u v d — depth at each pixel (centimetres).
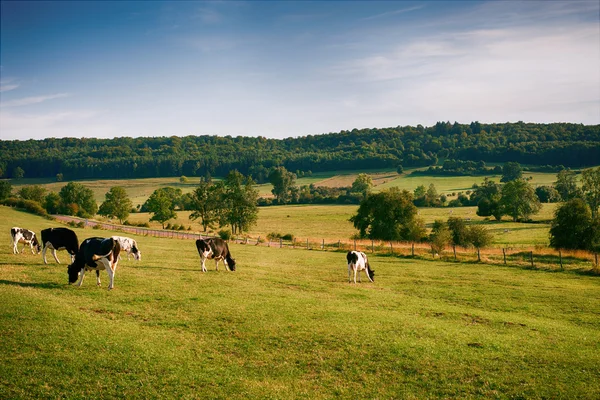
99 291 1911
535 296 2594
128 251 2789
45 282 1977
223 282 2366
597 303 2430
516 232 9119
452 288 2791
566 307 2341
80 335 1332
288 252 4750
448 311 2086
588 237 5306
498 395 1144
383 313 1914
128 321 1544
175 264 2969
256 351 1370
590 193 10356
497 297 2547
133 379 1117
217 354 1328
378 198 7356
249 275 2739
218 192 9594
